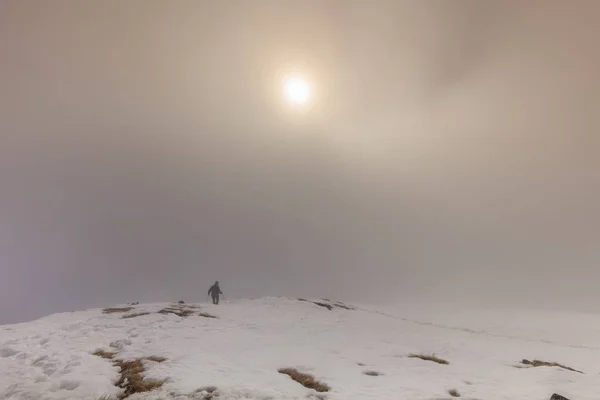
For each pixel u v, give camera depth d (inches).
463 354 579.8
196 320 700.7
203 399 329.1
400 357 535.2
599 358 611.2
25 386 345.7
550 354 619.5
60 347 477.4
